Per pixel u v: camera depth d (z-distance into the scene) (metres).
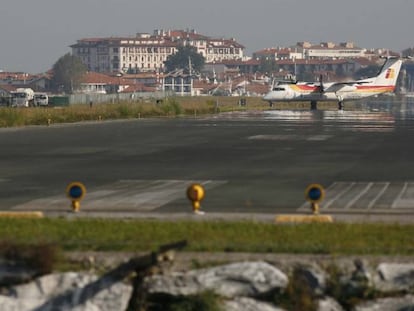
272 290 53.16
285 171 124.19
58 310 53.41
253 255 55.22
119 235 61.06
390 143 186.62
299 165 133.75
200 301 52.78
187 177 116.06
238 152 161.25
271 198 92.44
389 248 56.19
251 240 58.94
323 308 52.56
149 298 53.50
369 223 68.31
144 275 53.88
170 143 188.00
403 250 55.75
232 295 53.38
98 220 69.50
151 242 58.31
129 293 53.53
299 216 72.31
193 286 53.28
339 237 60.25
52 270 54.59
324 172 122.56
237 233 61.75
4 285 54.62
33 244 56.12
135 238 59.91
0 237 60.09
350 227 65.00
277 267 53.94
